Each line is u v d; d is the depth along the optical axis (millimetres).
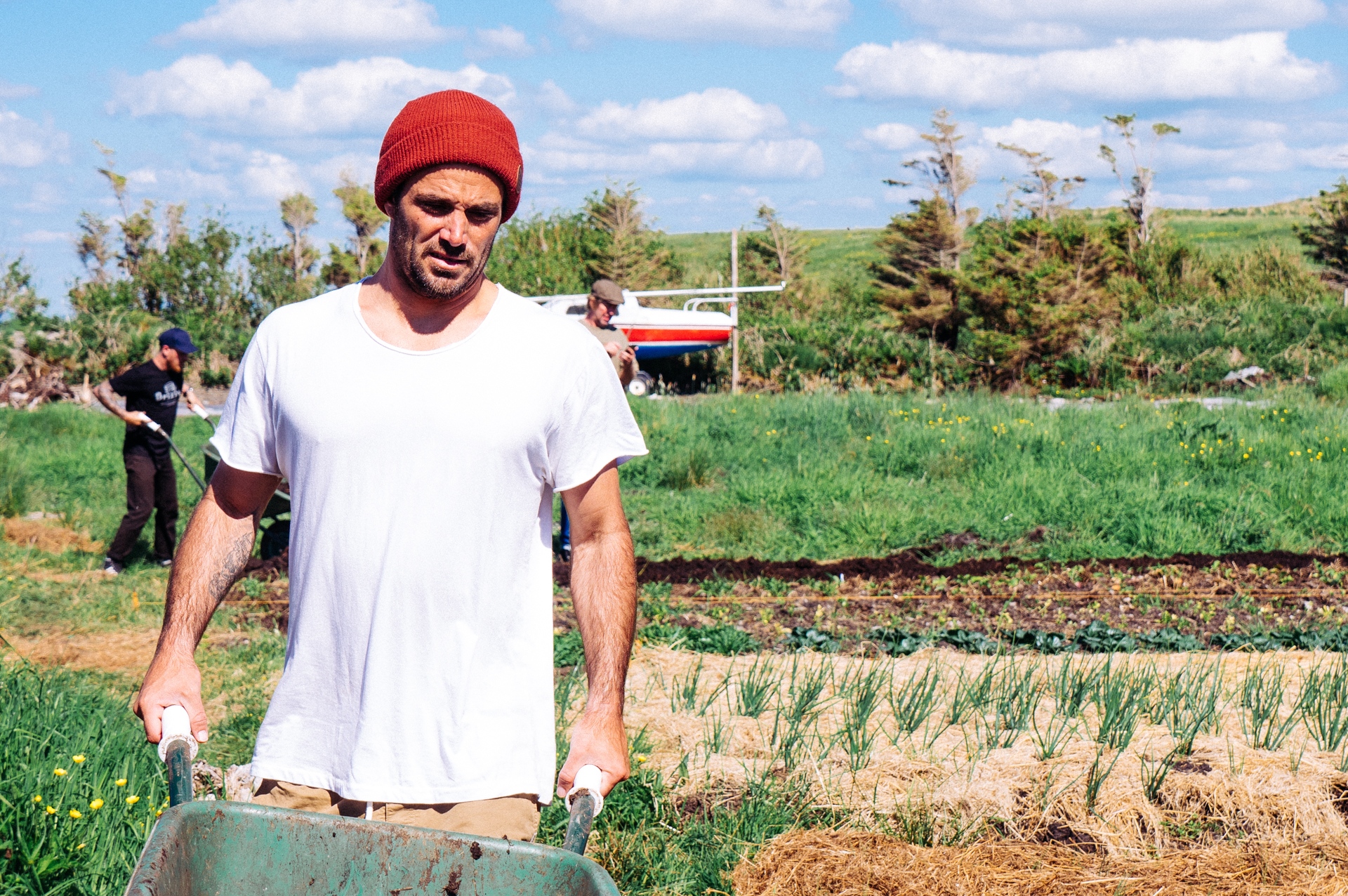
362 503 2152
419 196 2111
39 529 10133
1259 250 30969
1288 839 4152
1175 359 23156
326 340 2209
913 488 11914
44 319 24094
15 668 5703
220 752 4910
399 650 2146
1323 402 19125
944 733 5125
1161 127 30734
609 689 2242
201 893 1936
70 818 3719
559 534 9695
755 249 34344
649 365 24453
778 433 14781
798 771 4633
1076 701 5301
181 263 30031
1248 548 9820
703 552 9992
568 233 32094
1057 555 9602
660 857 4031
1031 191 32500
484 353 2189
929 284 26828
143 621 7496
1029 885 3797
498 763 2182
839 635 7250
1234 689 5707
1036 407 16531
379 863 1956
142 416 8664
